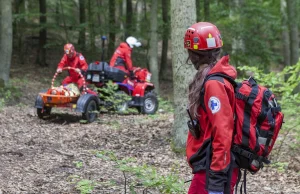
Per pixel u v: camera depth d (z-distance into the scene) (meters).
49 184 5.34
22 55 21.84
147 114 12.27
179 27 6.88
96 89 11.31
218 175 2.55
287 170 6.40
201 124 2.72
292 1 19.33
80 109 10.00
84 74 11.49
